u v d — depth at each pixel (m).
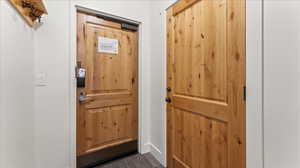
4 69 0.74
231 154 1.08
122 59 2.07
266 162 0.87
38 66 1.44
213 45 1.23
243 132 1.00
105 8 1.83
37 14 1.29
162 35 1.90
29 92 1.24
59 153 1.56
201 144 1.36
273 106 0.83
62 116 1.58
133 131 2.19
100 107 1.90
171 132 1.75
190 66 1.48
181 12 1.59
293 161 0.77
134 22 2.10
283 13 0.78
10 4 0.81
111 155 2.00
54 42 1.52
